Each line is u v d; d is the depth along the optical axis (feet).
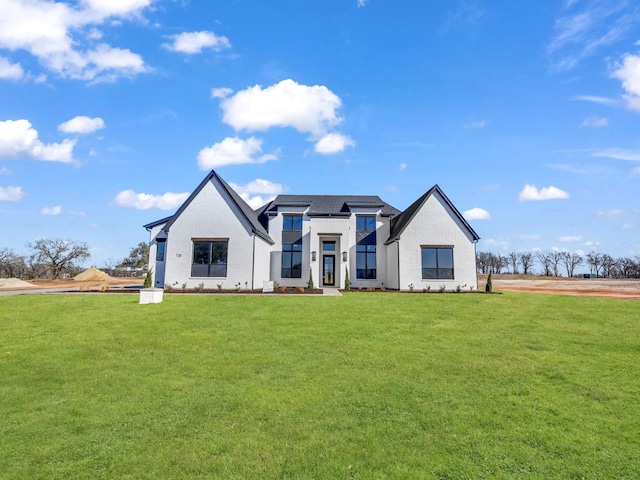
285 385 24.59
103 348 32.99
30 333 37.73
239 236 79.97
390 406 21.40
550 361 29.84
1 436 18.02
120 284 130.72
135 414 20.40
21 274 175.94
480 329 40.83
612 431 18.71
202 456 16.20
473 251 86.58
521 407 21.43
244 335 37.50
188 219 80.69
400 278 85.40
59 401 22.18
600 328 41.27
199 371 27.40
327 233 93.76
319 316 46.73
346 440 17.61
